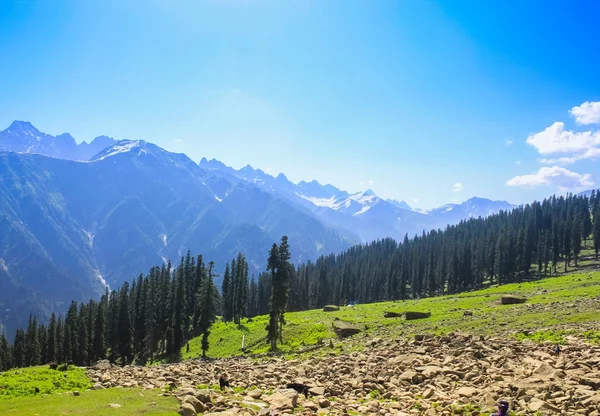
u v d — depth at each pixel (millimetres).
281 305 74562
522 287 110188
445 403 22312
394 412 21531
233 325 104875
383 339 54781
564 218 179750
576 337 36656
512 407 20203
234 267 136750
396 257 172750
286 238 76438
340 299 160625
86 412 21156
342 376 33438
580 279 106000
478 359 32688
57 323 107000
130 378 34781
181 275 101625
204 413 22953
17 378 30953
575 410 18594
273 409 23250
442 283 154875
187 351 95688
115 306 101062
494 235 161625
